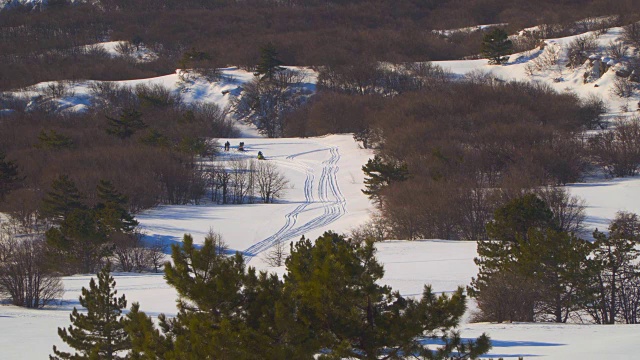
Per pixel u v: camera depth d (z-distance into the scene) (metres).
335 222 160.25
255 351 30.34
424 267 100.75
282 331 31.30
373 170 164.38
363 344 32.78
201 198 192.00
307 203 181.38
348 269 32.66
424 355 33.06
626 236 80.00
